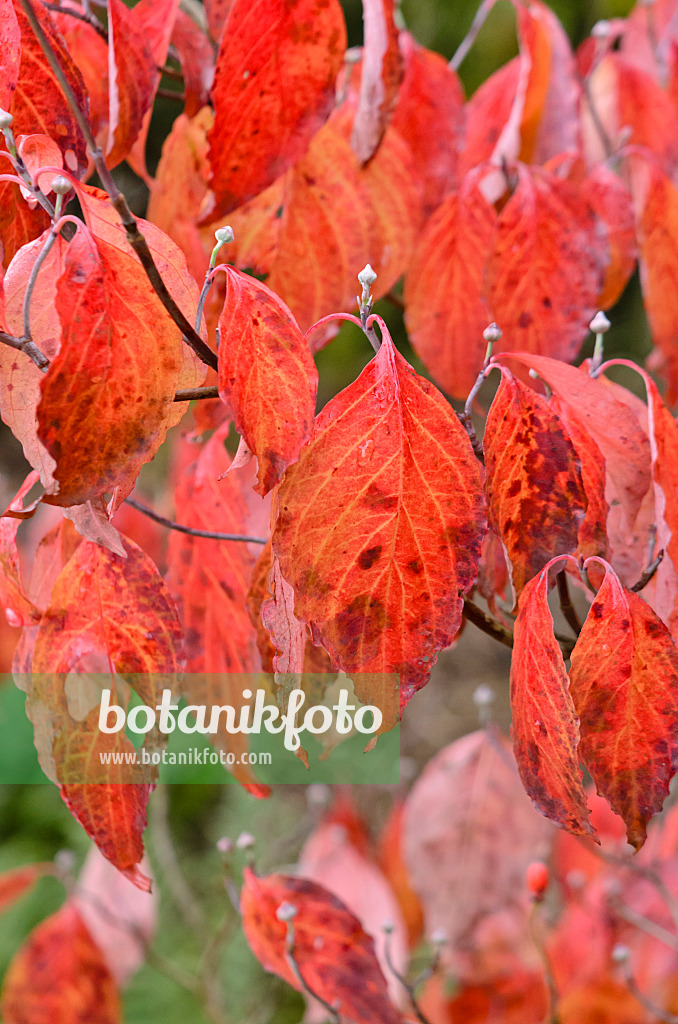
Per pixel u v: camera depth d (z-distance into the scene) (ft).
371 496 2.10
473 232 2.52
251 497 2.52
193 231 2.47
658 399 2.25
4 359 2.12
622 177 2.98
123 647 2.22
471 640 9.52
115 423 2.06
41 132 2.21
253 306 2.10
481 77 9.56
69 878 3.05
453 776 2.78
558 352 2.46
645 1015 2.84
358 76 2.64
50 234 2.08
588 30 8.49
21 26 2.17
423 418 2.11
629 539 2.35
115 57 2.27
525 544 2.15
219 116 2.27
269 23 2.24
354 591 2.10
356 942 2.49
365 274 2.14
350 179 2.43
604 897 2.96
